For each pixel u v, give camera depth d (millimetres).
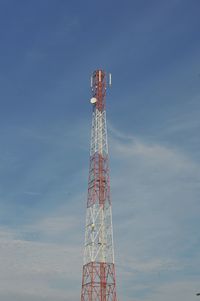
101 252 192500
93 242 193250
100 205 197625
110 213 197250
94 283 188375
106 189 199625
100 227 195500
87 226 196750
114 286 189250
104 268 190875
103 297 187500
